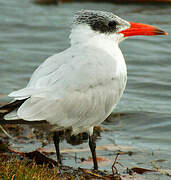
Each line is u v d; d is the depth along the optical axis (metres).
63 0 30.06
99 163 11.71
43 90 10.02
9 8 27.55
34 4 29.11
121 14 27.30
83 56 10.58
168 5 29.19
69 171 10.88
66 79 10.21
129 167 11.45
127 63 19.28
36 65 19.03
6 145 11.97
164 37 22.47
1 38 22.28
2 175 9.18
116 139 13.24
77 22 11.41
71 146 12.80
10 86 16.94
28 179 9.16
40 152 11.92
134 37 22.48
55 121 10.27
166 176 10.92
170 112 14.98
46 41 22.14
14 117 9.78
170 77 17.84
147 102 15.89
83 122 10.85
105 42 11.42
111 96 10.95
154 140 13.23
